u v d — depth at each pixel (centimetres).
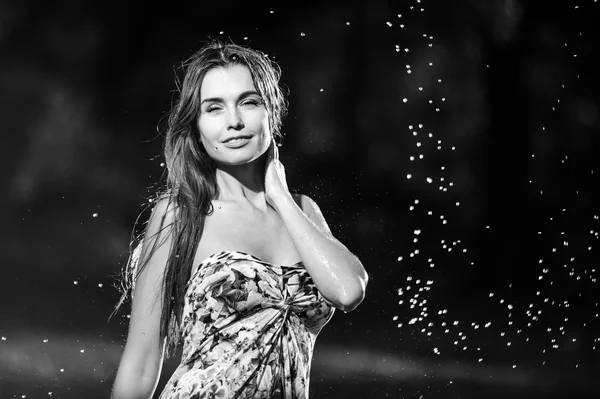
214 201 332
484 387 830
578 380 888
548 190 1822
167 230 324
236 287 313
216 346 314
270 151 346
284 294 321
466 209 1873
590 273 1519
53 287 1521
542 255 1653
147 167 2238
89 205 2166
